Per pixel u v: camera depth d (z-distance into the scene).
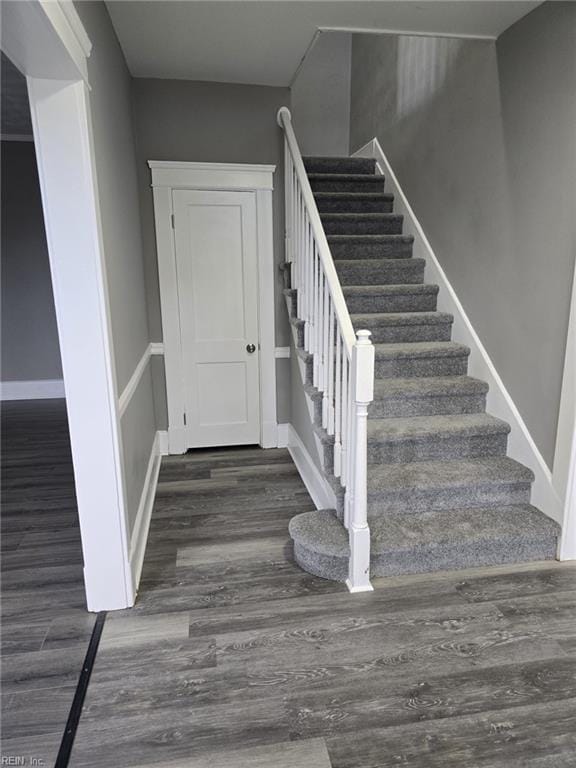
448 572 2.36
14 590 2.27
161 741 1.53
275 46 2.80
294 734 1.55
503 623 2.03
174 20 2.46
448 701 1.67
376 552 2.27
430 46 3.53
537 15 2.37
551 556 2.46
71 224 1.79
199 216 3.58
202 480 3.41
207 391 3.87
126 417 2.36
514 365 2.73
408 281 3.69
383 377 3.09
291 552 2.55
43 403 5.54
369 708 1.64
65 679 1.77
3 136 5.14
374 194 4.16
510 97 2.63
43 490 3.32
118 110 2.64
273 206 3.66
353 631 1.99
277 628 2.01
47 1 1.29
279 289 3.78
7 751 1.50
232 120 3.50
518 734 1.55
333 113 5.77
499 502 2.60
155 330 3.69
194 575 2.36
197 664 1.82
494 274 2.87
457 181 3.23
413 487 2.48
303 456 3.42
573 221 2.22
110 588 2.11
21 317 5.58
